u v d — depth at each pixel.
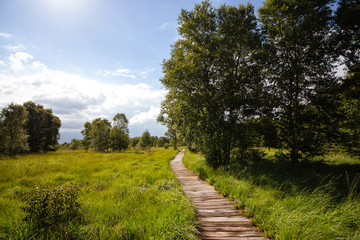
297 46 9.90
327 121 9.48
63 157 21.66
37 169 10.95
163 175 9.82
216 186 7.20
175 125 12.98
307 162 9.97
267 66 10.84
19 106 25.89
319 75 9.51
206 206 5.25
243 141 11.35
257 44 10.96
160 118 13.11
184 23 11.77
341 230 3.32
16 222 3.52
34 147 39.31
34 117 39.47
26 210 3.73
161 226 3.43
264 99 10.77
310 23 8.80
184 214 4.05
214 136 11.52
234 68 11.88
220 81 11.65
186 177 10.15
